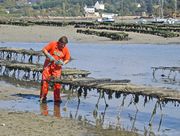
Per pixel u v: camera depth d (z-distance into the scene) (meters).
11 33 98.50
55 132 18.53
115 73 40.78
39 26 130.75
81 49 69.38
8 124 19.39
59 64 25.86
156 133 19.53
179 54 63.12
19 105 24.33
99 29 120.31
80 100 26.48
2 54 55.53
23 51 48.97
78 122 20.81
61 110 23.53
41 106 24.34
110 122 21.25
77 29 113.88
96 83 24.30
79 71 32.69
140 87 23.34
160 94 21.30
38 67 35.78
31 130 18.58
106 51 66.56
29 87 31.39
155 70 41.50
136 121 21.70
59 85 25.58
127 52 65.38
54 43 25.86
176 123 21.52
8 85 32.16
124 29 115.94
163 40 92.56
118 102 26.23
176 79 38.34
